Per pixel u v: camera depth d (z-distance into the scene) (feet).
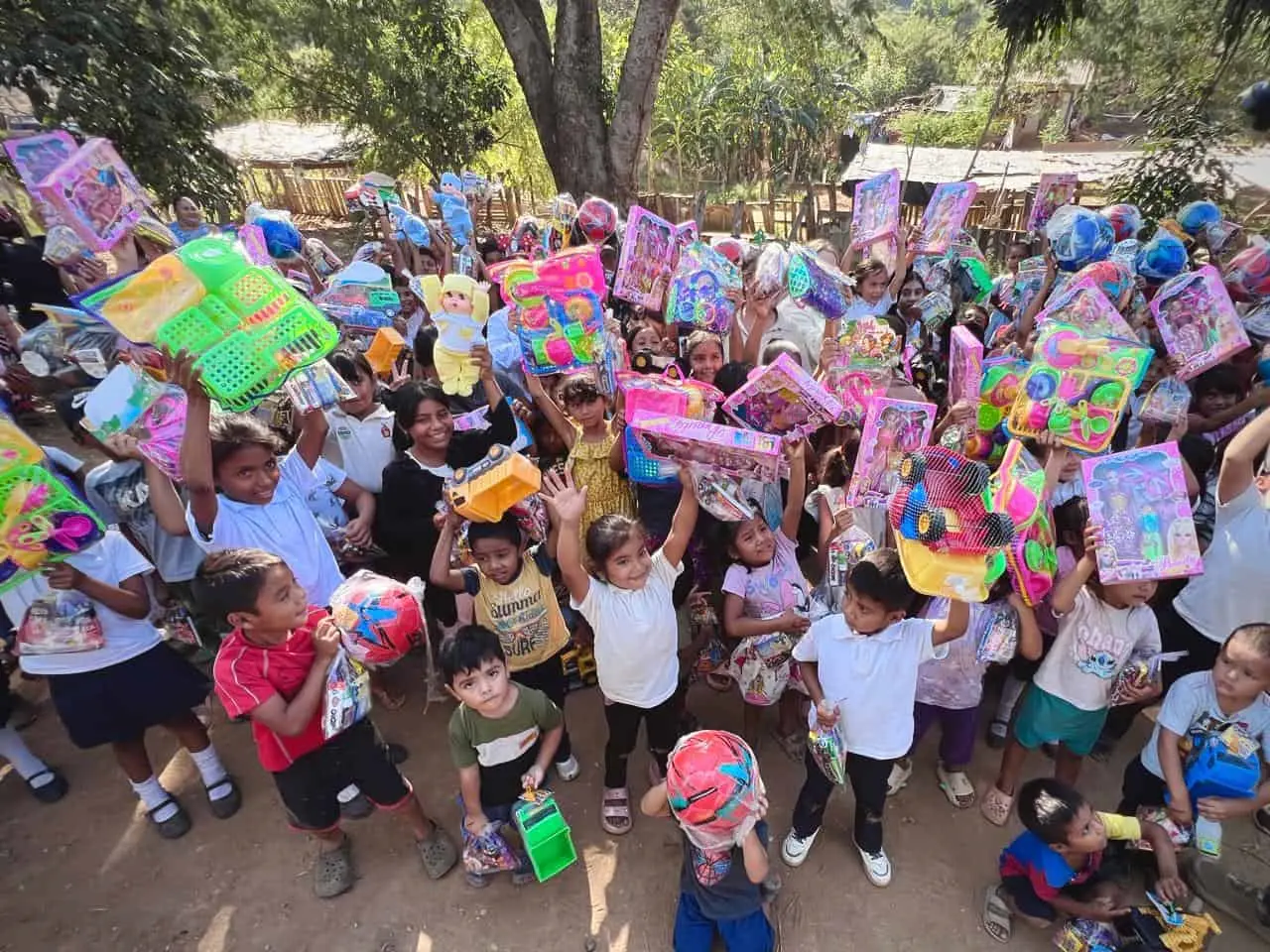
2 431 6.81
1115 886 8.25
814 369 16.72
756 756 11.20
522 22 36.99
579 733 11.80
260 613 7.02
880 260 17.21
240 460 8.89
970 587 6.96
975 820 10.07
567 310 11.39
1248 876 9.12
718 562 11.60
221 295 7.54
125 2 28.02
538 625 10.01
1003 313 19.52
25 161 11.18
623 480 11.94
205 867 9.53
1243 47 30.35
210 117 31.83
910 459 7.25
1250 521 9.53
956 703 9.66
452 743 8.46
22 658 8.77
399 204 20.08
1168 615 10.73
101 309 7.22
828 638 8.62
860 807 9.02
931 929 8.62
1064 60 53.47
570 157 37.78
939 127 94.84
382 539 11.81
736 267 16.56
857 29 48.60
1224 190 33.22
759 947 7.89
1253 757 7.95
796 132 71.36
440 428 10.95
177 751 11.36
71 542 7.31
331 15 44.27
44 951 8.55
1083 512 9.72
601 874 9.41
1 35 24.45
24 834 10.00
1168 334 12.53
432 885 9.26
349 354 11.88
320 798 8.57
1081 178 50.83
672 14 35.04
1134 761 9.17
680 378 12.43
